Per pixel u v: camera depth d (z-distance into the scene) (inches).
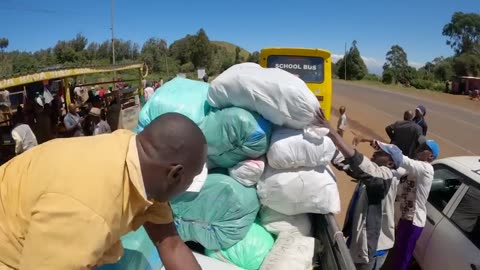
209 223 104.2
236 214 103.8
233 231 104.3
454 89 1727.4
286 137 108.3
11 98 514.9
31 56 1865.2
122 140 56.0
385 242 141.4
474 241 140.3
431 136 605.0
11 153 328.8
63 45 2052.2
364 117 794.2
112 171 52.0
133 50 2316.7
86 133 409.7
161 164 54.2
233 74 108.5
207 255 109.0
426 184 155.5
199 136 56.0
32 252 48.8
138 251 84.7
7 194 54.1
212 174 108.3
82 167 51.6
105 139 56.6
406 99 1284.4
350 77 2797.7
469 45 3051.2
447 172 177.9
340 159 137.2
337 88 1772.9
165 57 2192.4
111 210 51.7
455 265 143.2
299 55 374.0
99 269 75.6
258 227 113.1
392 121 747.4
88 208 49.5
